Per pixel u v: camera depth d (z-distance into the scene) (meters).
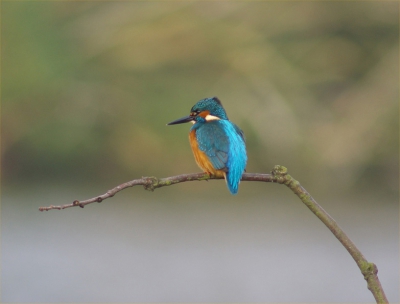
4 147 17.41
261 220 13.98
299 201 15.75
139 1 19.45
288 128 17.33
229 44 18.62
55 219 13.89
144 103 18.16
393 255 11.71
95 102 18.00
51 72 18.14
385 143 17.25
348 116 17.98
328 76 18.72
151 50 18.62
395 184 16.92
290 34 19.23
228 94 18.03
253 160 17.28
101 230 13.14
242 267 11.14
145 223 13.65
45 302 9.66
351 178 17.05
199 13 19.12
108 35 18.83
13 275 10.78
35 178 17.64
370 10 18.95
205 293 10.01
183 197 16.31
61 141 17.64
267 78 18.20
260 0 19.34
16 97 17.66
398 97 17.72
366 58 18.97
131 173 17.66
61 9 19.27
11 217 14.05
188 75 18.67
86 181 17.66
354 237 12.73
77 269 10.98
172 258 11.53
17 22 18.30
